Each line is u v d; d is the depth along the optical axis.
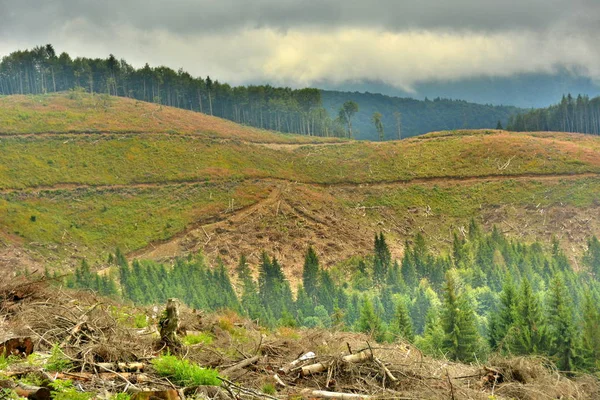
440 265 83.38
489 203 132.75
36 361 7.12
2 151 129.50
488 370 9.20
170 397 6.21
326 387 7.62
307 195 131.38
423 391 7.56
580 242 114.31
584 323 33.62
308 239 112.56
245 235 113.25
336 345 9.80
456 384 8.16
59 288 11.87
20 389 5.95
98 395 6.20
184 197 125.62
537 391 8.48
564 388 9.00
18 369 6.67
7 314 9.29
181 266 83.94
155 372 7.28
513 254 89.50
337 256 108.62
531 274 76.62
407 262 85.31
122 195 123.88
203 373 6.91
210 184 131.62
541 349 31.72
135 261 79.69
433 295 64.94
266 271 82.44
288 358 8.75
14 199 113.06
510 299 35.91
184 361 7.28
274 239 112.00
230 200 125.50
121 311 12.17
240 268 87.62
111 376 6.94
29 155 130.38
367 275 92.06
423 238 117.88
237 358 8.60
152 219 117.50
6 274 11.00
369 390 7.57
